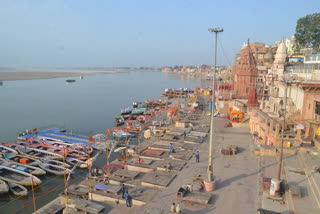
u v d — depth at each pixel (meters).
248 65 62.59
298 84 33.09
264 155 30.56
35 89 166.12
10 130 62.88
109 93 155.12
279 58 60.69
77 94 145.38
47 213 23.44
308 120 31.52
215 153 33.69
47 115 82.38
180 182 25.36
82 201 22.12
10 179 33.56
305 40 72.88
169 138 42.81
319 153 29.08
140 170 30.41
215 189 22.80
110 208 21.62
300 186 21.27
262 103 48.31
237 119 50.50
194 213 19.11
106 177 28.00
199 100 98.94
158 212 19.08
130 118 75.50
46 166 37.62
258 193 21.73
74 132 61.91
